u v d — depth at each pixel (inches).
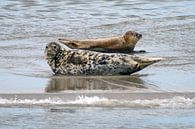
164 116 1649.9
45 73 2185.0
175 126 1560.0
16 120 1619.1
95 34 3063.5
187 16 3540.8
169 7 3951.8
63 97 1824.6
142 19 3462.1
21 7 4018.2
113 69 2137.1
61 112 1692.9
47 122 1599.4
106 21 3417.8
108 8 3907.5
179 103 1772.9
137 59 2146.9
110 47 2682.1
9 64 2343.8
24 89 1923.0
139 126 1562.5
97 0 4320.9
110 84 1989.4
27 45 2770.7
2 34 3061.0
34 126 1565.0
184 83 2000.5
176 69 2228.1
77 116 1653.5
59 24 3344.0
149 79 2069.4
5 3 4220.0
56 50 2172.7
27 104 1770.4
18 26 3280.0
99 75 2142.0
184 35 2967.5
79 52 2167.8
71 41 2657.5
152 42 2839.6
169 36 2952.8
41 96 1831.9
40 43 2824.8
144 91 1875.0
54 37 2987.2
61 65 2164.1
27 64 2345.0
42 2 4259.4
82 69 2146.9
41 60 2423.7
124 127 1555.1
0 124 1582.2
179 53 2544.3
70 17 3572.8
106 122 1598.2
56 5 4092.0
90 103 1771.7
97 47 2669.8
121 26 3267.7
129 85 1973.4
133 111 1699.1
